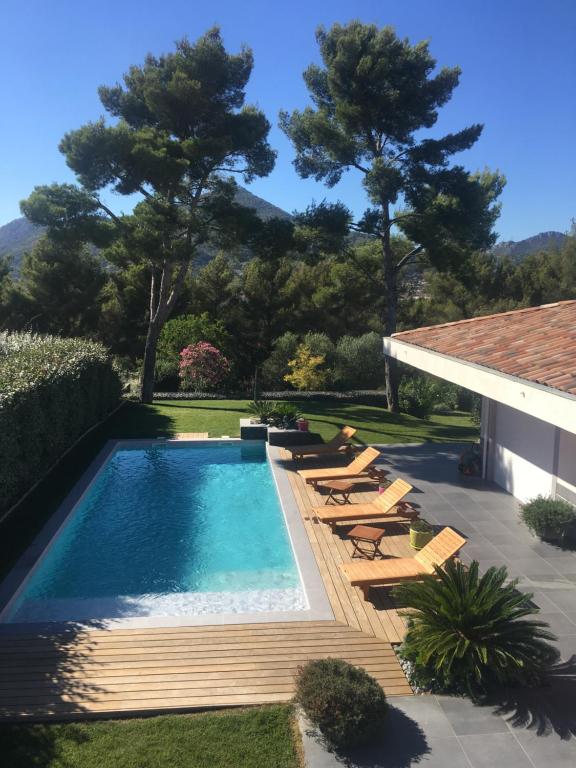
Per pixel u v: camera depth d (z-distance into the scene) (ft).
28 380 44.50
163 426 67.00
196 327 100.53
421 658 21.71
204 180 77.51
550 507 34.76
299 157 76.28
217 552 36.14
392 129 72.13
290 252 90.17
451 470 50.70
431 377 98.94
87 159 68.08
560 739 19.13
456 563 27.96
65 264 122.11
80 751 18.60
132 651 23.97
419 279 131.03
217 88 75.56
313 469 51.08
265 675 22.48
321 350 97.66
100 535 38.81
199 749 18.72
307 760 18.29
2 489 37.81
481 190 70.18
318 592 29.09
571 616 26.61
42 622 26.43
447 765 18.06
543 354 34.53
